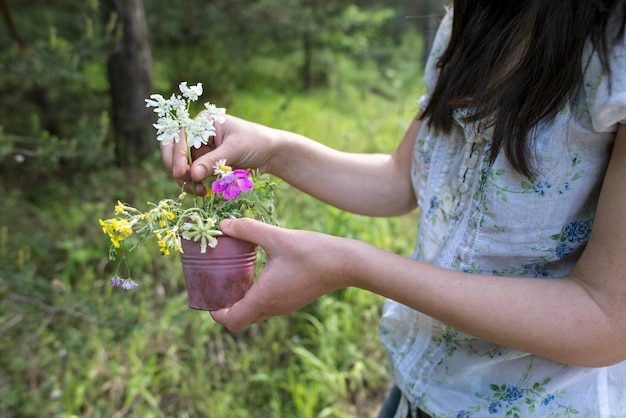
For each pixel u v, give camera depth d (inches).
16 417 96.4
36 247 126.5
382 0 414.9
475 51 35.0
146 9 259.8
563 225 33.6
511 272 35.9
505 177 33.3
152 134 183.9
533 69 30.7
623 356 30.1
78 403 96.7
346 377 104.3
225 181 37.5
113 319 97.3
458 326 31.6
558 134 31.2
